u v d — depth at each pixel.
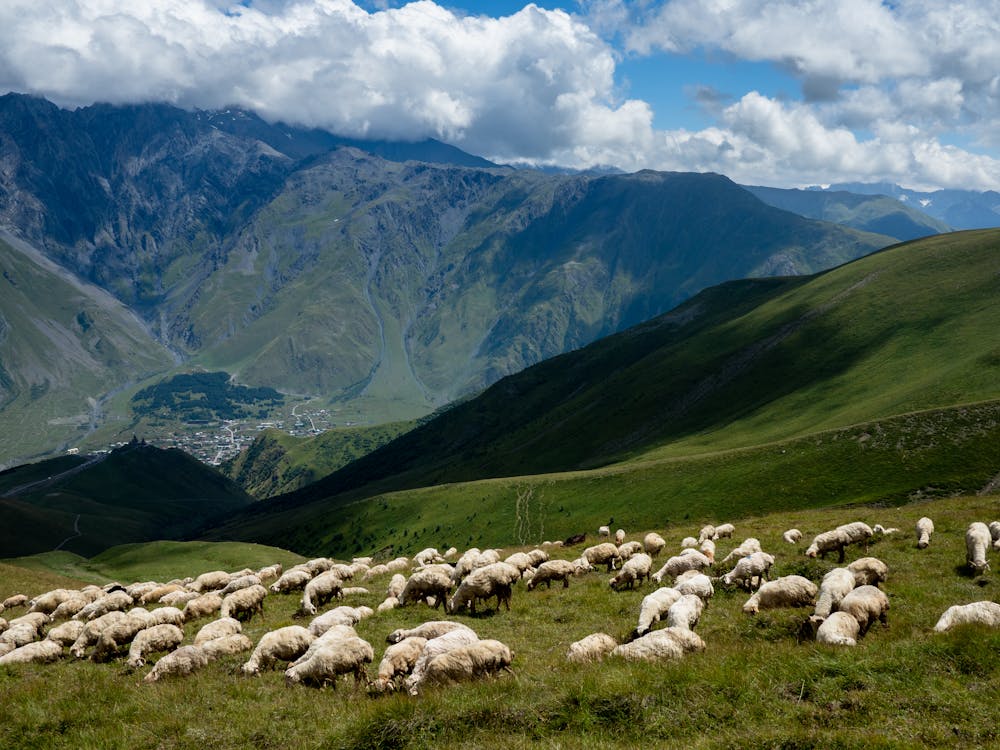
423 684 14.93
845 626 15.70
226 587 35.41
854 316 189.12
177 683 17.91
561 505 128.75
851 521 38.25
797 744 10.51
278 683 17.27
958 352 142.00
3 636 26.50
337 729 13.12
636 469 129.38
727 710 12.02
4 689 18.86
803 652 14.02
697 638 16.28
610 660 15.05
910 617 17.92
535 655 17.53
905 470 89.25
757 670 13.17
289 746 13.02
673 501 109.94
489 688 13.77
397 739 12.53
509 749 11.58
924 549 27.70
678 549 36.75
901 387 136.00
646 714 12.23
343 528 165.38
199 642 22.14
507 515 133.75
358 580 36.97
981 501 40.66
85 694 17.25
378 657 19.17
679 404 195.25
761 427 153.75
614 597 24.42
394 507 164.75
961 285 176.50
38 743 14.33
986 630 13.47
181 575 92.38
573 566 30.83
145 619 24.58
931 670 12.52
